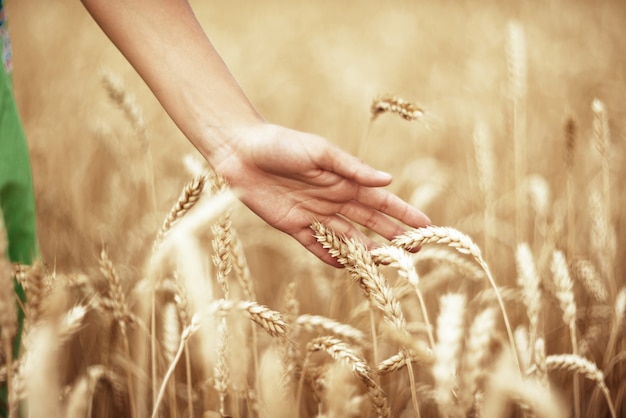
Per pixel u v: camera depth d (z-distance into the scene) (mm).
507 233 1367
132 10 879
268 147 855
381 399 807
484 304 1078
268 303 1246
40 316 752
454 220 1553
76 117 2271
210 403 904
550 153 1840
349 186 868
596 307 1135
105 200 1722
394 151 2062
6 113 872
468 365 765
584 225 1414
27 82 2570
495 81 2523
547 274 1148
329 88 2805
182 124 894
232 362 861
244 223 1402
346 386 800
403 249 804
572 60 2729
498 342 937
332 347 810
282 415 789
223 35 3904
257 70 3061
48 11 4117
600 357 1130
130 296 1038
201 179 819
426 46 3482
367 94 2566
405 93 2680
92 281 1181
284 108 2590
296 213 892
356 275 807
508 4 4078
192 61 889
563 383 1058
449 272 1107
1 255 745
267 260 1407
